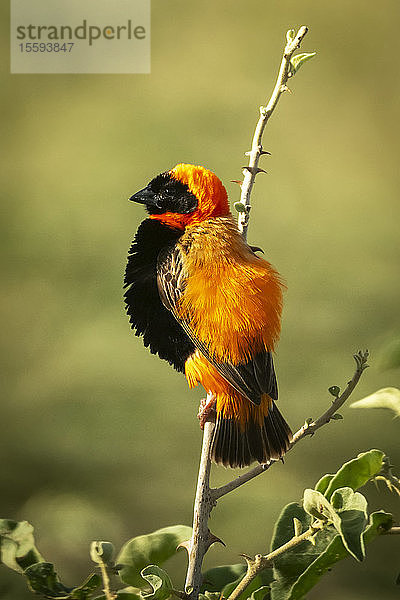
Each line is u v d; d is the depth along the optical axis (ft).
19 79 74.38
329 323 49.83
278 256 57.62
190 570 14.02
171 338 20.72
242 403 19.45
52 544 35.06
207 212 20.76
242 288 19.04
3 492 38.11
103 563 12.57
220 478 39.17
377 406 12.26
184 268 19.54
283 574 13.35
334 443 41.37
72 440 41.75
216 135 68.03
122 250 56.95
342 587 32.22
